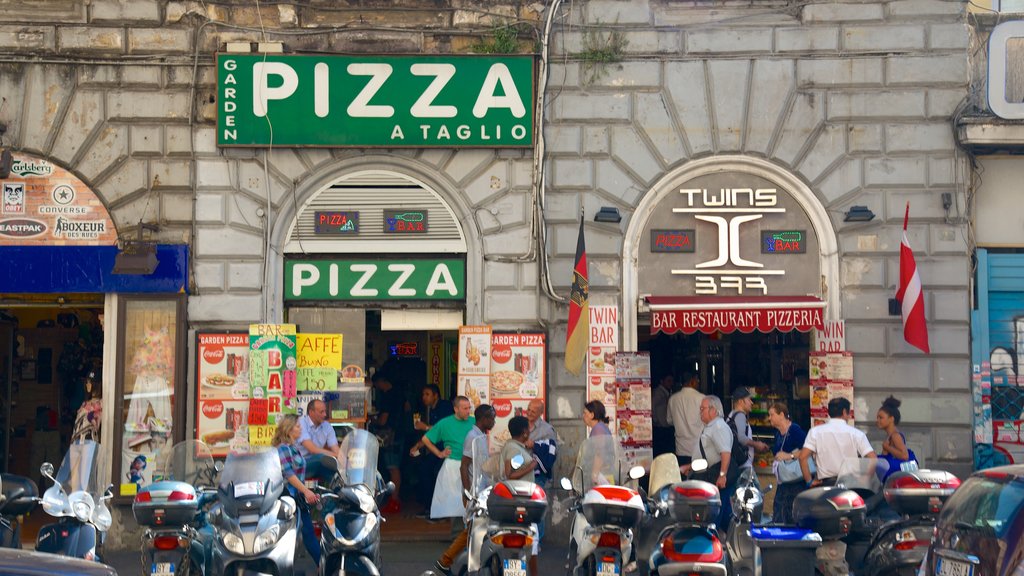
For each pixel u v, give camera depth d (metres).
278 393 13.33
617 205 13.80
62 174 13.73
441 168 13.81
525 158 13.82
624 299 13.73
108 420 13.46
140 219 13.66
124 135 13.75
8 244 13.66
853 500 8.43
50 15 13.78
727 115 13.83
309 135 13.65
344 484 9.28
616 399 13.30
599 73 13.85
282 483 8.98
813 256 13.81
